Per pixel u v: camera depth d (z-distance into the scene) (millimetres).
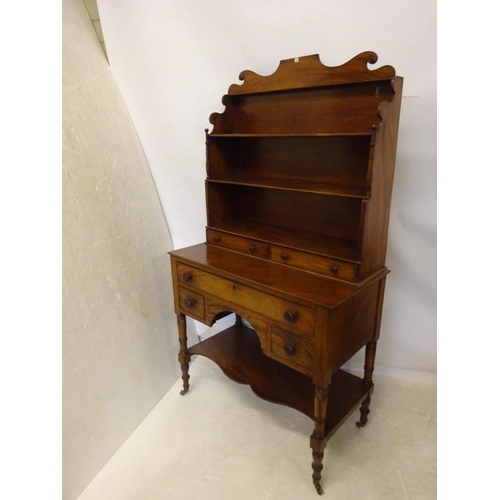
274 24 1578
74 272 1464
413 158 1561
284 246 1480
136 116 2014
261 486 1392
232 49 1688
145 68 1869
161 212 2174
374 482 1395
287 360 1336
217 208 1771
